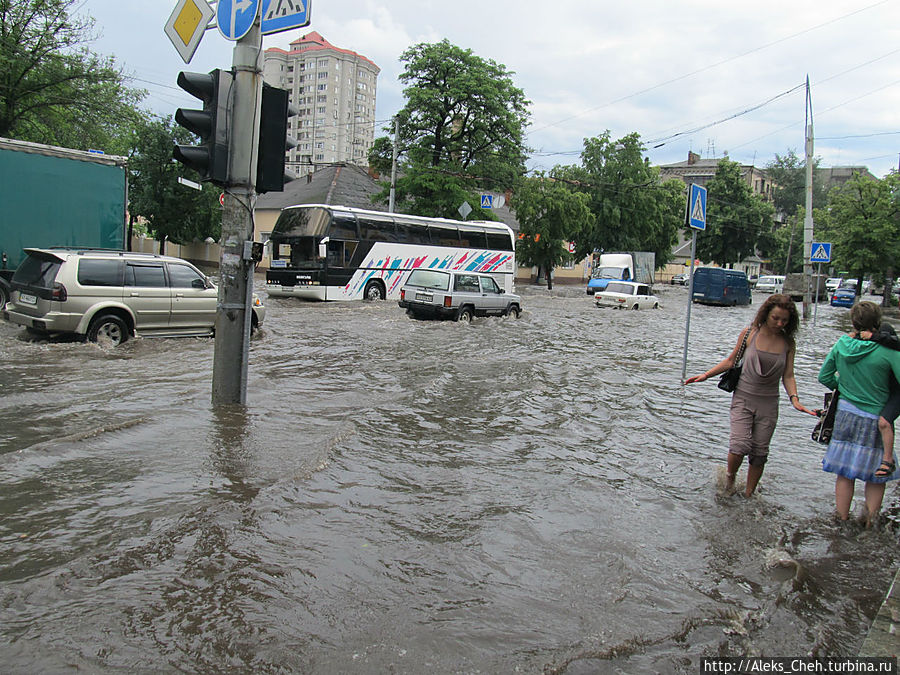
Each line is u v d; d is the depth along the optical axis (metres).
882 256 34.25
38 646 2.68
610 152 51.09
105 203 14.39
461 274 18.69
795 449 6.89
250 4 6.59
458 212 34.19
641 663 2.83
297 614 3.04
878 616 3.24
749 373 5.08
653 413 8.16
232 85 6.70
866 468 4.60
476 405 7.97
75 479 4.64
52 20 25.56
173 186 45.12
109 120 28.59
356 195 43.28
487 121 35.78
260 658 2.69
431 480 5.09
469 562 3.71
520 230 42.72
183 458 5.18
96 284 10.68
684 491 5.23
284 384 8.61
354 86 114.69
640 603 3.35
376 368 10.22
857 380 4.66
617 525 4.39
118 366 9.22
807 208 27.75
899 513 5.00
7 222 13.20
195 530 3.86
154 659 2.64
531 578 3.55
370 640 2.86
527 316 21.48
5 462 4.95
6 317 11.14
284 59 114.62
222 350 7.04
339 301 22.91
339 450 5.69
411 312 18.83
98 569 3.36
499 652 2.83
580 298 34.91
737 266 85.94
